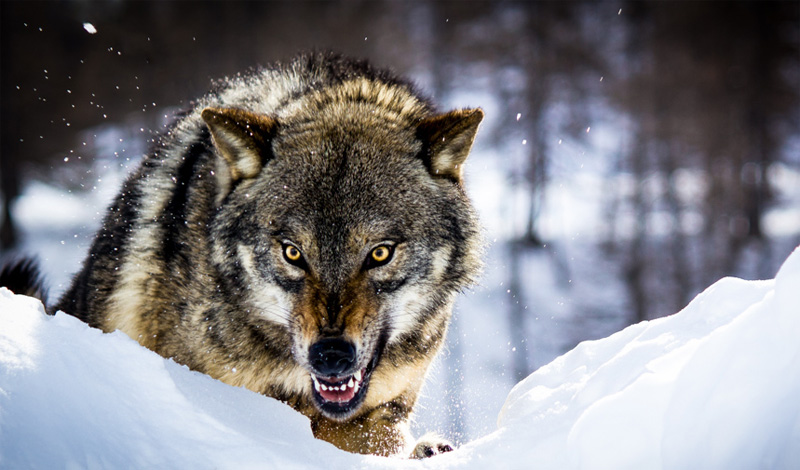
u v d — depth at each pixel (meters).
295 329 7.57
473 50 67.75
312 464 5.58
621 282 58.62
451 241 8.36
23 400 5.55
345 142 8.08
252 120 8.07
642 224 63.88
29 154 66.44
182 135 9.36
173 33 69.06
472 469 5.54
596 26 71.12
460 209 8.59
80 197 64.69
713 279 60.53
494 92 69.94
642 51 70.06
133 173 9.82
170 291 8.21
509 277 58.91
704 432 4.97
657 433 5.09
